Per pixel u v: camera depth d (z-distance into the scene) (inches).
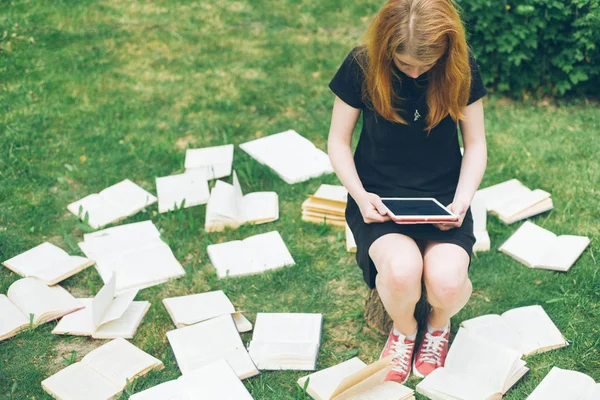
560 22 194.2
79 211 152.1
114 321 121.3
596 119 190.2
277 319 120.5
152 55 235.5
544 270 133.5
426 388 103.7
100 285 133.6
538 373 108.0
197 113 199.6
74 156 177.5
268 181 167.8
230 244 142.3
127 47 240.7
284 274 134.6
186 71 224.4
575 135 182.2
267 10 273.6
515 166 168.9
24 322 120.6
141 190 161.0
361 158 111.2
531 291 127.3
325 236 147.3
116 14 267.1
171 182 163.8
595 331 116.3
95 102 204.4
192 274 135.5
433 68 98.4
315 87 213.6
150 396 100.8
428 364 108.8
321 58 232.8
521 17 194.4
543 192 154.3
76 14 264.8
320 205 151.6
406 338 108.8
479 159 107.3
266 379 108.9
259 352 112.7
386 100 99.3
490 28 196.2
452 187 108.3
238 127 192.1
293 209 156.7
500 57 201.2
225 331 116.6
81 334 119.6
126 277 133.1
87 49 237.5
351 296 129.6
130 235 145.5
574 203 153.9
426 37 90.1
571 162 170.2
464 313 122.7
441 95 99.0
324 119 196.2
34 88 210.2
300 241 145.7
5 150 177.3
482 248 139.7
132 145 182.9
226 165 171.8
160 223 151.1
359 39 248.7
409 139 105.0
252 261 137.9
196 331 116.6
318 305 127.1
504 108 199.5
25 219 152.9
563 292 126.8
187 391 101.7
